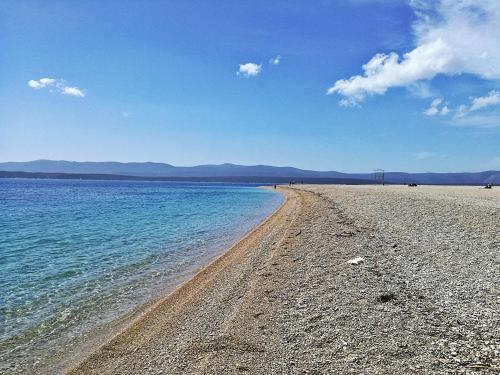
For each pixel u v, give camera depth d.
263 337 8.18
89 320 10.48
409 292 10.36
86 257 18.19
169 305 11.05
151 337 8.84
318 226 22.58
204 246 20.73
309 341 7.84
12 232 26.52
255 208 46.34
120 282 14.03
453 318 8.49
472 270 12.10
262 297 10.73
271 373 6.71
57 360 8.27
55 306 11.58
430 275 11.83
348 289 10.83
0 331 9.84
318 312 9.30
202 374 6.83
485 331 7.75
